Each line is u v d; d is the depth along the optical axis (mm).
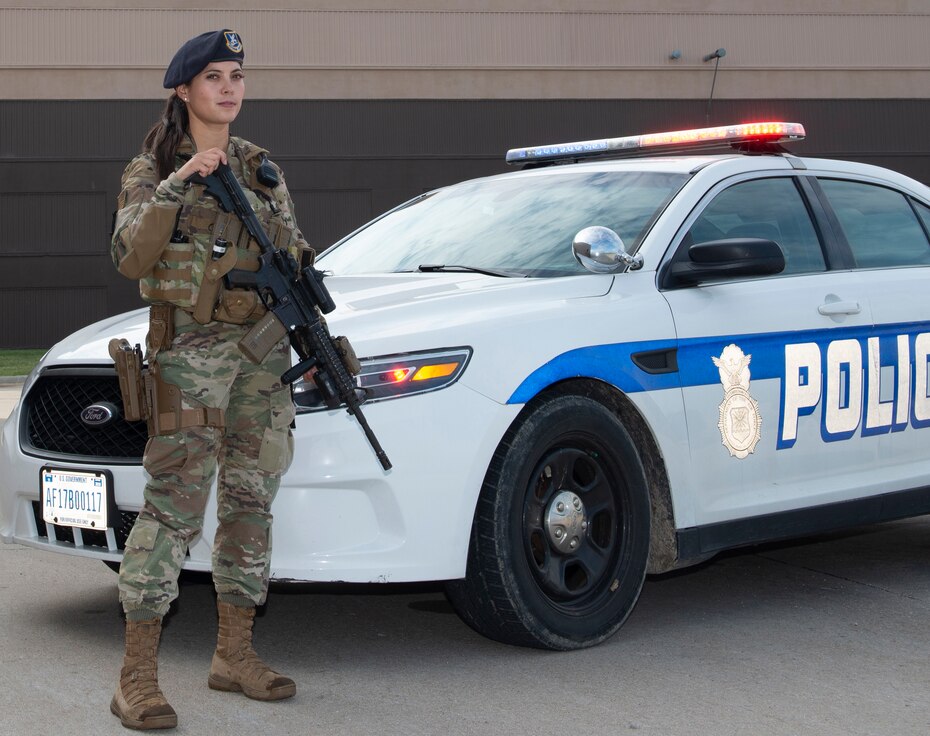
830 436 4992
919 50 38406
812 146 38000
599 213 4910
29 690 3779
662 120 37500
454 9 36375
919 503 5344
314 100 35906
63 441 4176
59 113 35031
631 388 4336
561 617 4191
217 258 3334
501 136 36750
